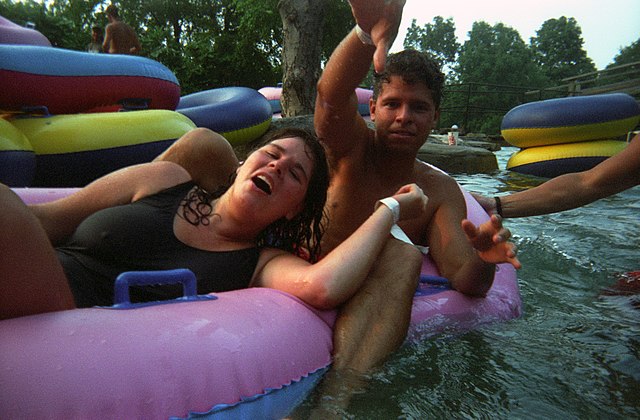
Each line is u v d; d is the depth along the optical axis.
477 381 1.74
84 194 2.01
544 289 2.80
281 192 1.93
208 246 1.92
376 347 1.78
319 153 2.09
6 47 4.47
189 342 1.35
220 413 1.32
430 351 1.97
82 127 4.33
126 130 4.46
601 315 2.41
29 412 1.07
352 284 1.83
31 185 4.18
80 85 4.79
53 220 1.97
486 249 1.88
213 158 2.29
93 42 12.73
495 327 2.24
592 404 1.61
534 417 1.53
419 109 2.38
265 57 24.45
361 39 1.95
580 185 3.01
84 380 1.15
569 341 2.10
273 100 14.18
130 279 1.48
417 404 1.59
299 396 1.55
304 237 2.23
